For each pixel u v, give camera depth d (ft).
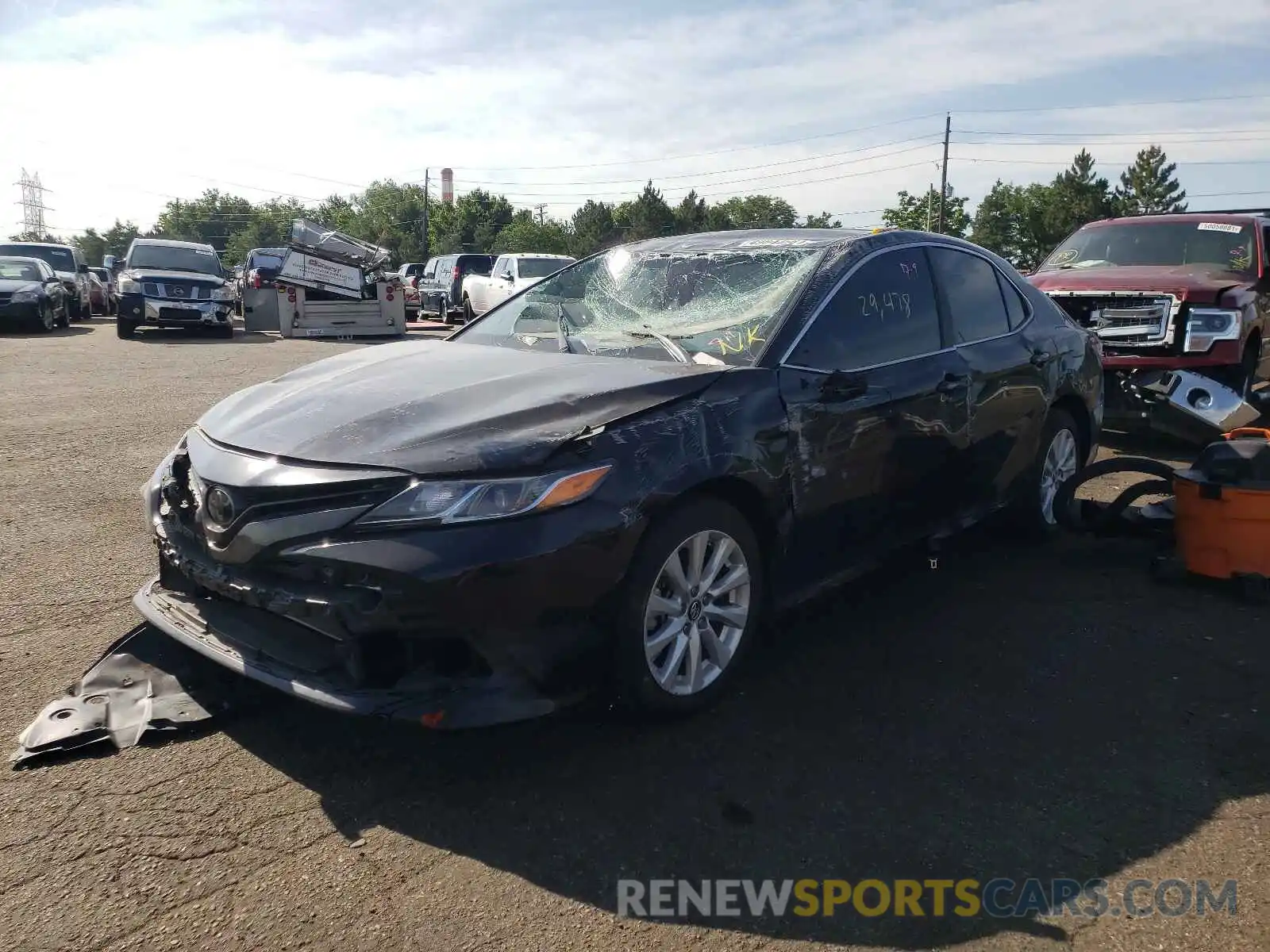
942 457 14.26
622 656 10.18
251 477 9.93
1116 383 24.20
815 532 12.31
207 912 7.98
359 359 13.50
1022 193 264.31
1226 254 28.32
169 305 58.34
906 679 12.28
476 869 8.57
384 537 9.21
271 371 41.60
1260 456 14.88
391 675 9.50
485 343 14.46
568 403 10.51
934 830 9.21
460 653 9.52
